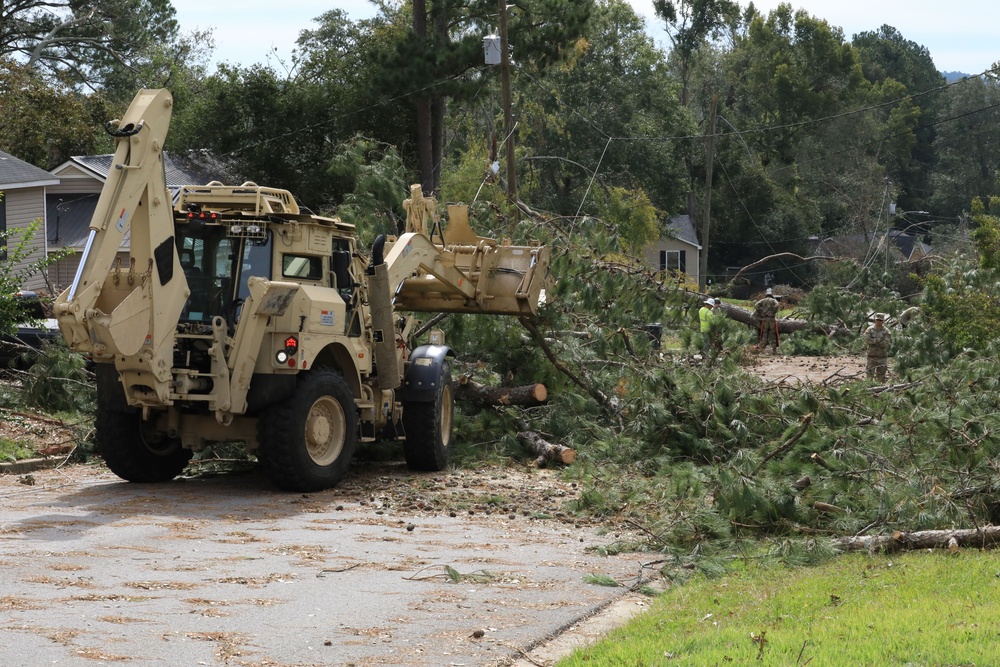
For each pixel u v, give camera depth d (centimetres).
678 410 1955
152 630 916
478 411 2152
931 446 1575
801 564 1253
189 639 895
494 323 2197
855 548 1312
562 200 8331
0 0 8281
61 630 905
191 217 1602
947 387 1833
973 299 2878
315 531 1378
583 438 2089
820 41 11262
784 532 1427
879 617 938
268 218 1606
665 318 2414
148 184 1475
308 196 5597
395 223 2653
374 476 1827
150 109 1472
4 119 6122
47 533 1305
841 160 10994
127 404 1617
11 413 2081
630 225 5584
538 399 2094
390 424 1862
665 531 1405
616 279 2303
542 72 5378
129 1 8912
